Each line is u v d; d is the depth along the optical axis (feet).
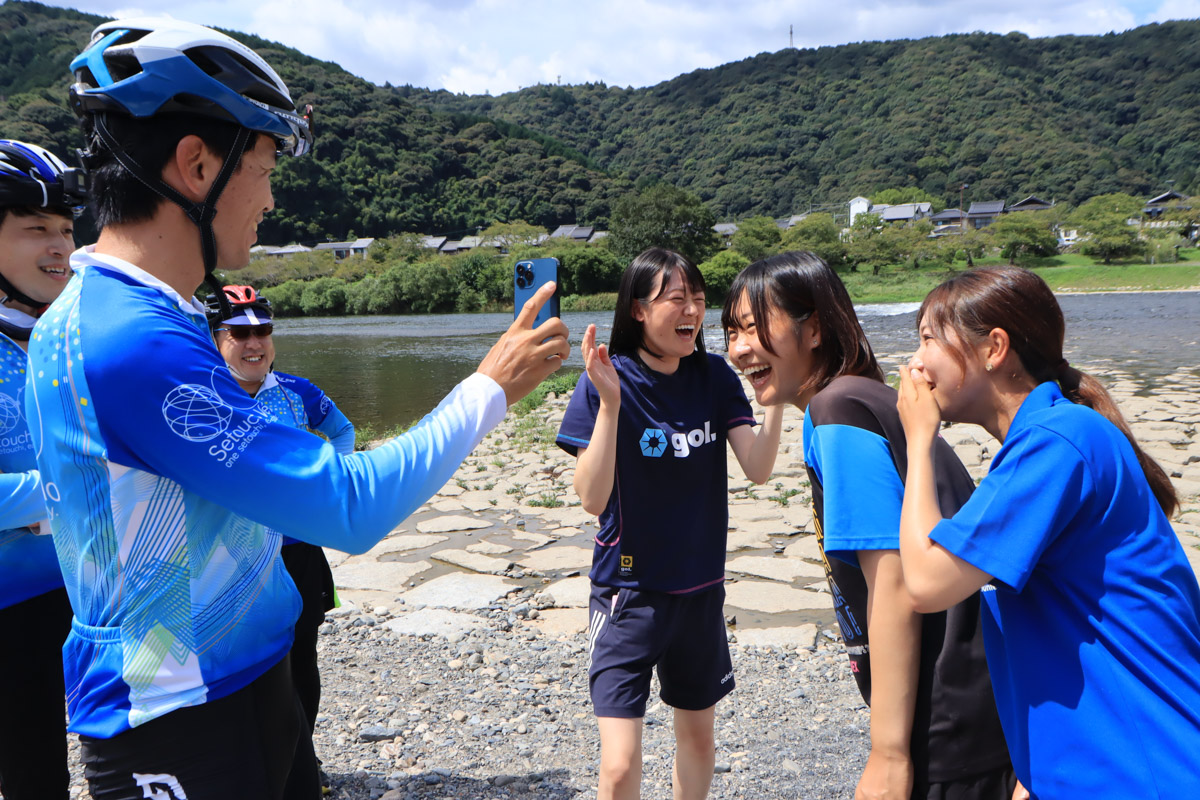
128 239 4.36
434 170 502.79
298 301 237.25
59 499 4.39
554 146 582.76
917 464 4.81
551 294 4.98
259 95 4.46
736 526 21.04
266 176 4.68
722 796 9.16
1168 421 33.32
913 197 466.29
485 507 24.18
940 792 5.03
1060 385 4.91
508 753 10.24
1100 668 4.33
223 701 4.58
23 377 7.00
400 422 51.08
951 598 4.46
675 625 7.46
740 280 6.24
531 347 4.76
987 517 4.35
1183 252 246.88
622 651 7.30
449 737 10.66
